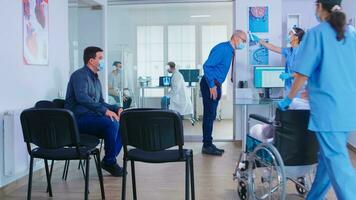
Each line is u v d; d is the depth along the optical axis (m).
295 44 4.93
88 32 6.03
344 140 2.43
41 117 2.92
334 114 2.39
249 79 5.96
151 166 4.59
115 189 3.66
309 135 2.70
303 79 2.48
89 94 3.88
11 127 3.46
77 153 3.04
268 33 5.95
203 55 7.23
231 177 4.06
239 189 3.32
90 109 3.79
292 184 3.74
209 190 3.62
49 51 4.32
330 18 2.43
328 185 2.73
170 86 7.02
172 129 2.73
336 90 2.40
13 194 3.52
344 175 2.38
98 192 3.58
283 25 6.18
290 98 2.61
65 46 4.77
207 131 5.27
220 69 5.09
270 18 5.94
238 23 5.98
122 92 6.86
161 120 2.69
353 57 2.44
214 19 7.14
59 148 3.05
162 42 7.18
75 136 2.97
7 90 3.54
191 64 7.23
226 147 5.79
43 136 2.96
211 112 5.24
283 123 2.68
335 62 2.41
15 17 3.65
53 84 4.43
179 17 7.17
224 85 7.25
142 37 7.09
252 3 5.95
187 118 6.97
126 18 6.94
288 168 2.80
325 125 2.41
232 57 5.21
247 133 3.38
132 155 2.87
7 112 3.46
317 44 2.42
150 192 3.58
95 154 3.31
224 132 6.79
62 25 4.68
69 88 3.89
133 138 2.76
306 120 2.66
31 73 3.94
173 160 2.82
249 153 3.12
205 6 6.90
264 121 2.96
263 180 3.03
